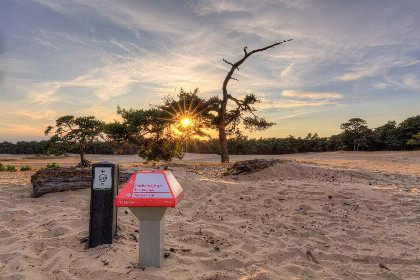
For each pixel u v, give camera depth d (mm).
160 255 3275
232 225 5465
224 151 22719
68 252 3668
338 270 3570
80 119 21766
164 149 21188
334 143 57719
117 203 3113
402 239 4859
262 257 3857
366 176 11562
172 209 6410
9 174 12695
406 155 30953
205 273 3205
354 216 6168
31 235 4297
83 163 22781
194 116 21094
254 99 23125
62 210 5695
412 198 7477
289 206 6875
